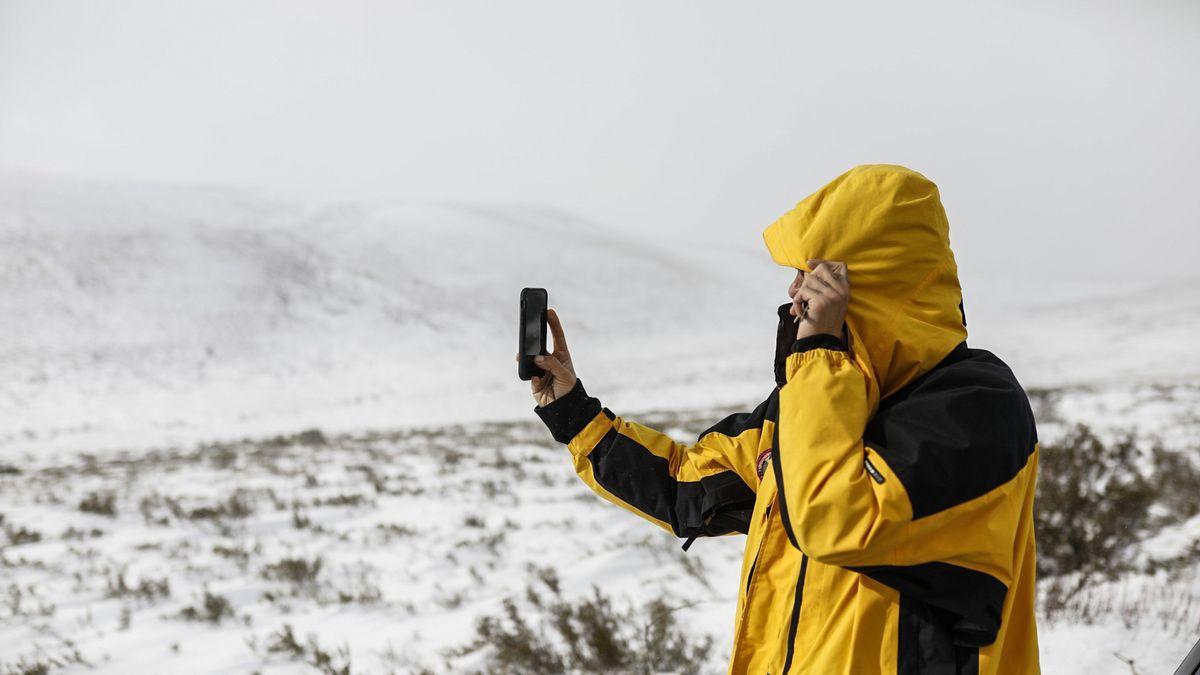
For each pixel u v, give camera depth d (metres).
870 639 1.57
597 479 2.16
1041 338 54.28
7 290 53.53
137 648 5.49
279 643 5.39
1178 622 3.77
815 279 1.65
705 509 2.01
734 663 1.75
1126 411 14.12
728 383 40.78
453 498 10.20
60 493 12.80
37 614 6.32
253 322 56.06
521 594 6.01
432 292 69.50
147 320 53.44
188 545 8.38
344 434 26.53
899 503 1.46
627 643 4.62
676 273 91.38
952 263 1.72
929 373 1.66
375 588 6.52
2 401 38.19
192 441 30.30
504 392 42.09
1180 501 6.20
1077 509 4.93
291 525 9.22
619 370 47.84
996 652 1.55
